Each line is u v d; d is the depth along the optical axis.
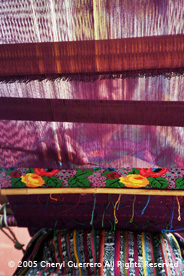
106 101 0.74
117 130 0.78
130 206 1.00
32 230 1.12
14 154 0.83
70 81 0.73
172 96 0.72
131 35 0.68
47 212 1.04
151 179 0.88
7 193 0.95
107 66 0.71
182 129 0.75
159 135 0.77
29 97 0.76
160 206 0.99
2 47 0.71
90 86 0.73
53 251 1.01
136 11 0.66
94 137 0.79
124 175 0.88
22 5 0.67
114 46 0.69
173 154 0.78
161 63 0.69
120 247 0.99
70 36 0.69
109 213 1.03
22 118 0.78
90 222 0.95
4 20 0.68
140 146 0.79
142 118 0.75
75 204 1.02
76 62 0.71
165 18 0.66
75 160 0.83
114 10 0.66
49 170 0.88
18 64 0.72
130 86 0.72
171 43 0.68
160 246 1.00
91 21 0.67
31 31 0.69
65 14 0.67
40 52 0.71
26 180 0.92
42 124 0.79
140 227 1.05
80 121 0.78
